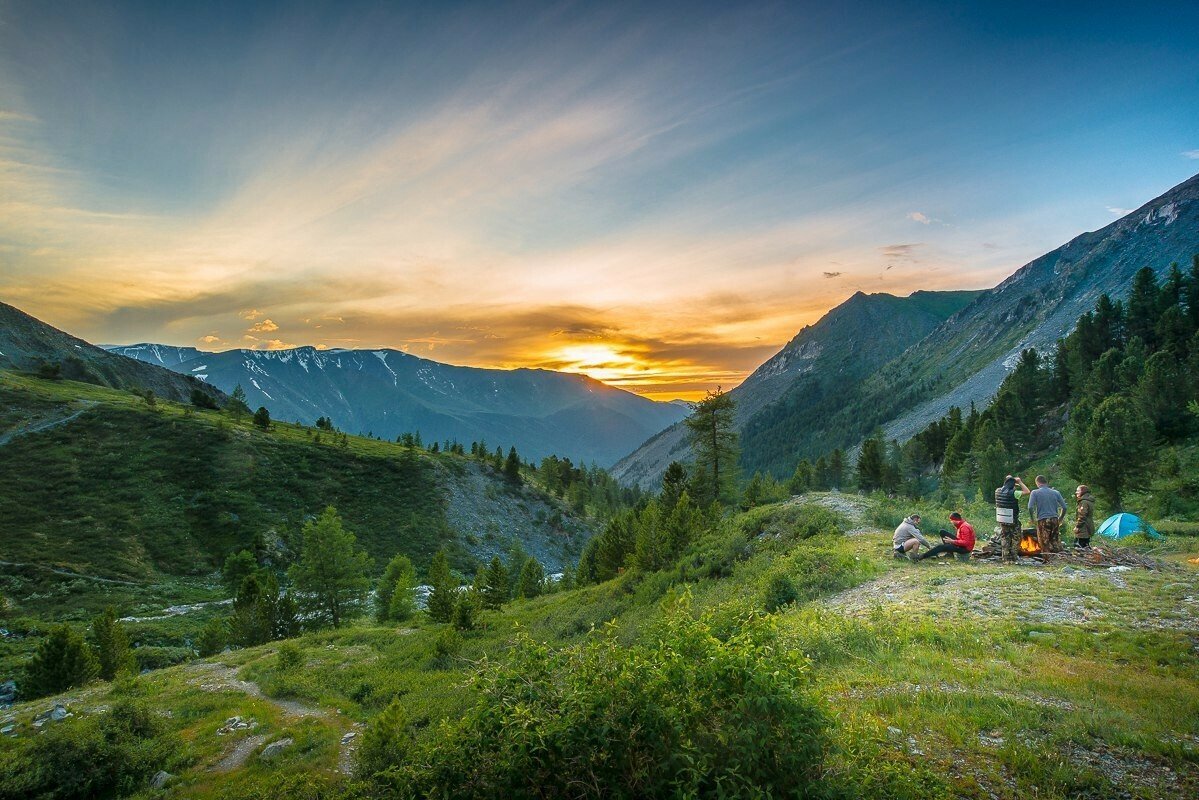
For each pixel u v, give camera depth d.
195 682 22.47
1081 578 13.04
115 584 59.59
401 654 24.28
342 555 46.97
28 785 12.09
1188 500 29.62
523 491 121.81
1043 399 73.88
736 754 4.57
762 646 5.23
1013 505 16.02
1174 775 5.38
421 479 106.38
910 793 4.84
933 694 7.46
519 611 37.78
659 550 33.16
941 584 13.83
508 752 4.73
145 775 13.06
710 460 51.88
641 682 4.93
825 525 24.39
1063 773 5.41
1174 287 76.00
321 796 10.87
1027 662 8.60
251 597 39.78
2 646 41.47
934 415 188.75
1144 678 7.74
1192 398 44.00
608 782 4.54
